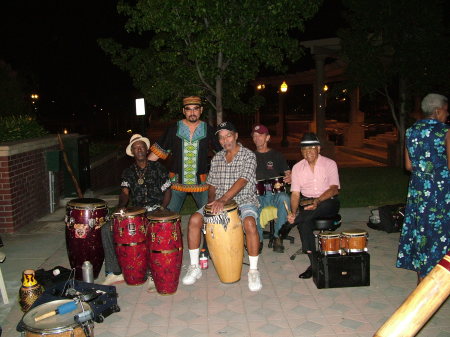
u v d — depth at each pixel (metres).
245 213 4.86
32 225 7.57
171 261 4.52
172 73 10.09
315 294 4.59
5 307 4.47
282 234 5.33
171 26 8.12
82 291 4.05
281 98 24.77
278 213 5.72
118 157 15.22
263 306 4.35
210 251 4.82
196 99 5.44
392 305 4.32
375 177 11.47
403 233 4.26
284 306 4.34
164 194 5.30
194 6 7.93
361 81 13.03
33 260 5.79
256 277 4.74
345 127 23.16
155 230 4.49
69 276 4.33
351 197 8.94
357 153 19.75
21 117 8.74
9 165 7.01
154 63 10.59
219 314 4.21
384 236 6.41
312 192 5.27
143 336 3.84
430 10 12.17
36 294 4.28
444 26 13.36
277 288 4.77
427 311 1.37
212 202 4.77
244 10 8.09
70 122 34.62
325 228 5.07
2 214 7.03
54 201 8.77
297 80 24.08
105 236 4.89
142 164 5.22
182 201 5.73
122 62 10.83
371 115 30.56
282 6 7.98
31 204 7.82
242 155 5.07
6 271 5.39
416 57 12.31
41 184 8.28
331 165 5.26
